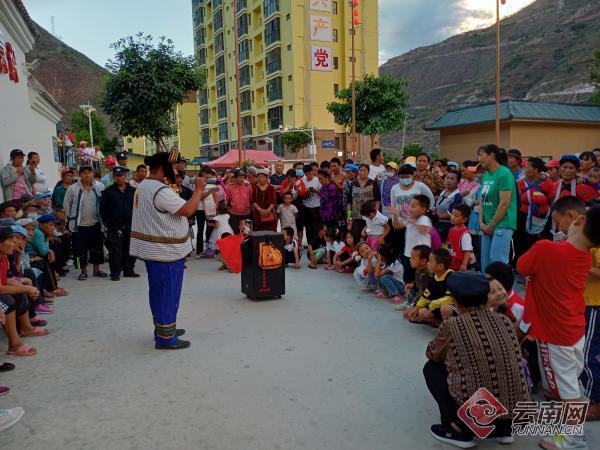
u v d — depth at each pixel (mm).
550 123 29922
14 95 10398
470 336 2883
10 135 9867
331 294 6711
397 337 4973
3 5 9094
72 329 5379
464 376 2873
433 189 7879
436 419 3377
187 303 6359
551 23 118812
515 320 3979
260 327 5340
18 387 3941
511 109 29234
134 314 5926
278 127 44094
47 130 14992
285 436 3166
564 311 3041
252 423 3328
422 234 5973
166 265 4602
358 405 3568
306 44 41438
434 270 4949
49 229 6809
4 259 4707
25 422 3379
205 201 9812
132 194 7961
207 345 4820
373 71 43594
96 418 3424
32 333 5164
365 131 32812
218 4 54656
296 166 11844
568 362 3076
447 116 33156
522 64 102250
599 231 2855
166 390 3842
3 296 4586
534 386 3742
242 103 50750
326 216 8609
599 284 3320
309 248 8641
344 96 33375
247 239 6434
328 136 42125
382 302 6289
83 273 7863
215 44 56500
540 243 3129
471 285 2949
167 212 4574
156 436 3182
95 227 7926
